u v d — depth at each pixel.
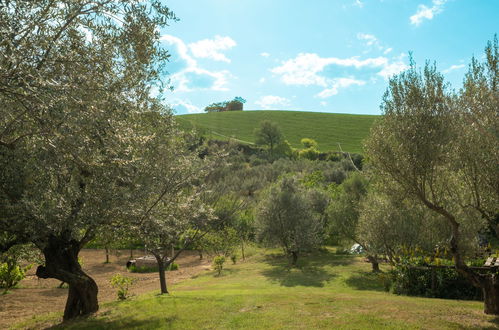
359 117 136.75
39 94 6.34
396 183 10.39
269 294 14.88
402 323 9.40
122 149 8.68
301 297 13.81
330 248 38.53
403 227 19.81
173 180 12.33
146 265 32.34
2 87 6.55
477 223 15.95
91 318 11.52
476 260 15.68
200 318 10.74
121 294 16.88
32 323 12.82
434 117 9.00
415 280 16.33
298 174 61.22
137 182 10.84
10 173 9.20
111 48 8.62
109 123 7.92
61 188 9.89
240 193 54.81
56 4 7.69
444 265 15.27
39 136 7.77
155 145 11.12
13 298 19.27
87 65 7.90
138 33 8.62
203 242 25.59
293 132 121.56
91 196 9.53
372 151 9.78
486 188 9.52
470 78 9.22
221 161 16.80
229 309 11.79
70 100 6.82
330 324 9.51
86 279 12.23
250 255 38.25
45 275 11.64
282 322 9.88
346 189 38.34
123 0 8.17
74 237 11.88
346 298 13.45
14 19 6.98
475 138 8.80
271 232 31.17
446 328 8.90
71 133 6.89
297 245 29.98
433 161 9.04
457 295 14.97
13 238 11.12
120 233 11.28
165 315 11.31
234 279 24.64
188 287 21.41
